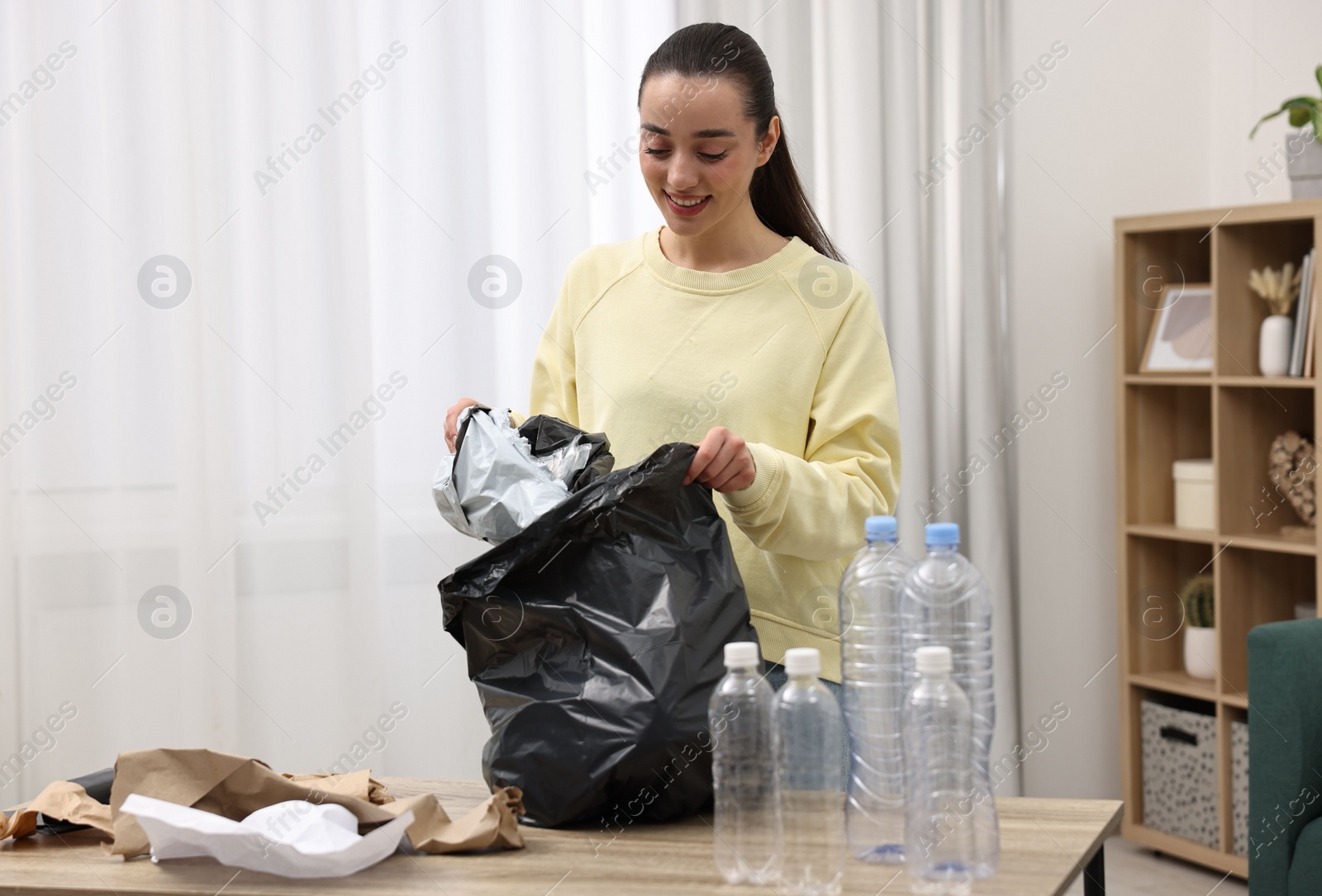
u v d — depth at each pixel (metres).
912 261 2.81
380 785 1.32
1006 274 3.04
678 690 1.17
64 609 2.15
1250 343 2.84
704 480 1.28
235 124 2.24
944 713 1.02
